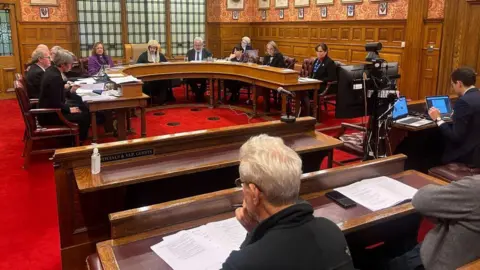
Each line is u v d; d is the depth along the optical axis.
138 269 1.52
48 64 5.43
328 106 7.47
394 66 3.58
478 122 3.28
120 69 6.41
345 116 3.44
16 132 5.91
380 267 2.38
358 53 8.30
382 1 7.60
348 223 1.85
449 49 6.57
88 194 2.54
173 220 1.85
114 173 2.44
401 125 3.54
